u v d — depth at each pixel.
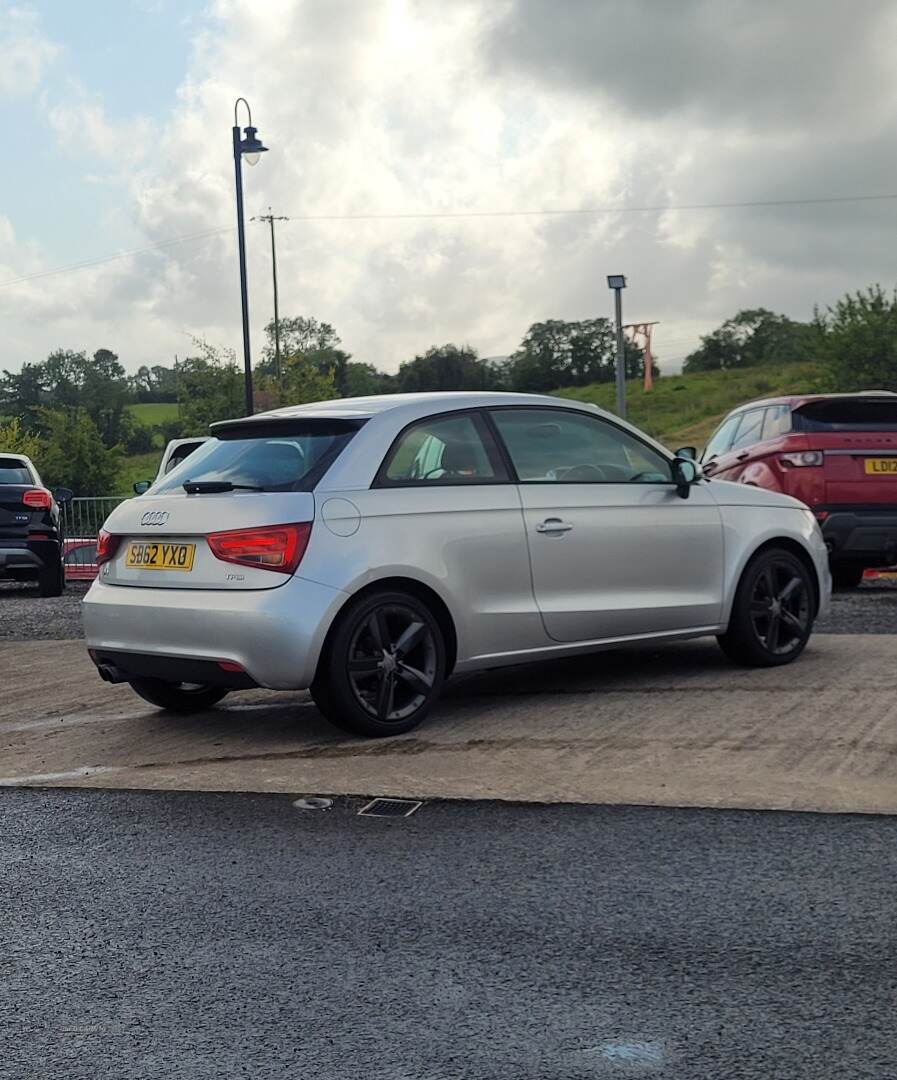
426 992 2.97
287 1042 2.74
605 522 6.30
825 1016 2.78
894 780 4.62
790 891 3.58
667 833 4.14
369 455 5.66
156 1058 2.69
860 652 7.31
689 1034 2.71
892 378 58.28
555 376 109.31
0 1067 2.67
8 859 4.13
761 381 85.56
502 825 4.29
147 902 3.68
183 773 5.13
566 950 3.20
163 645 5.62
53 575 14.77
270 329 66.75
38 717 6.54
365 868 3.90
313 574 5.36
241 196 28.16
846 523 10.72
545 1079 2.54
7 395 111.50
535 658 6.09
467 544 5.80
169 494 5.84
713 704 6.00
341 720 5.51
